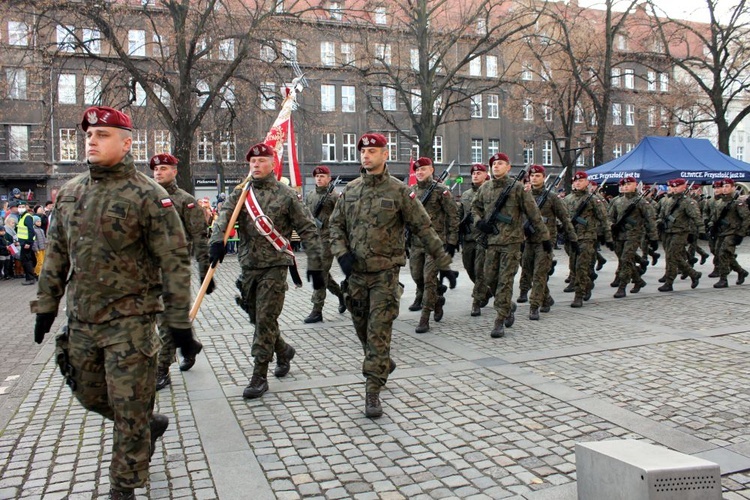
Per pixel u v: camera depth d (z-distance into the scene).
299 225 5.60
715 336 7.66
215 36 21.81
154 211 3.31
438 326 8.62
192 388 5.81
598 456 3.09
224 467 4.02
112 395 3.23
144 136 37.25
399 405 5.23
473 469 3.96
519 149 48.28
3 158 37.12
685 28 29.27
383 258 5.11
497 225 8.05
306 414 5.04
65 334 3.33
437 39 26.19
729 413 4.92
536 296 9.00
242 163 41.53
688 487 2.79
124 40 23.52
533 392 5.52
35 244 15.84
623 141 47.78
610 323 8.66
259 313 5.52
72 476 3.95
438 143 46.31
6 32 21.33
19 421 5.03
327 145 43.84
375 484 3.77
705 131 43.22
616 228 11.28
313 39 32.75
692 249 15.55
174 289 3.30
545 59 32.72
